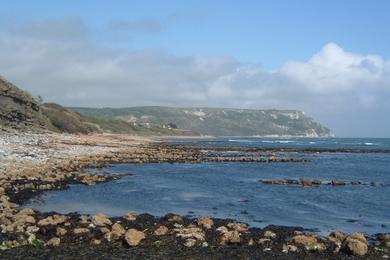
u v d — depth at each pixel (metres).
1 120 85.62
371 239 19.00
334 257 15.93
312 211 26.73
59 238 17.30
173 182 39.22
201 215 24.66
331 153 94.00
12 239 17.00
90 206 26.45
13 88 93.25
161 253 15.75
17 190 29.91
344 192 34.97
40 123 100.94
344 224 23.23
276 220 23.81
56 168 41.53
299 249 16.70
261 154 82.94
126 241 16.66
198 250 16.23
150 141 144.75
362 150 105.94
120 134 187.00
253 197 31.69
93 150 68.75
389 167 59.91
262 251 16.41
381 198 32.16
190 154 76.31
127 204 27.69
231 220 22.30
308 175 48.19
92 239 17.38
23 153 49.56
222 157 70.94
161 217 22.39
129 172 45.66
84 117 190.00
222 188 36.03
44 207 25.39
